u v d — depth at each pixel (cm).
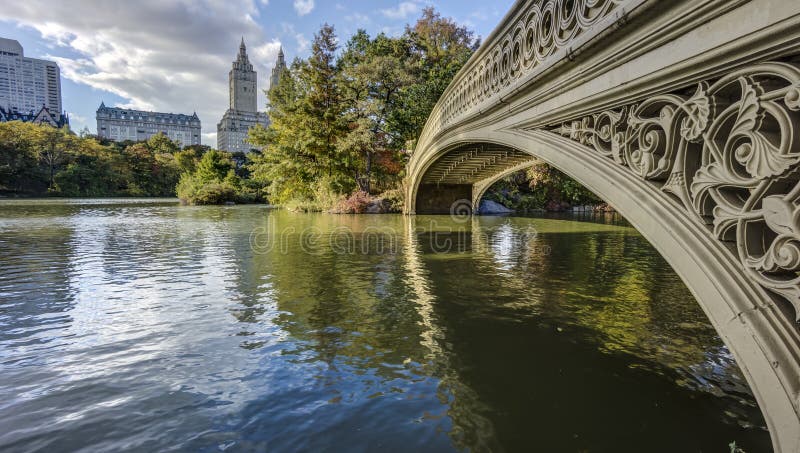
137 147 6116
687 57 201
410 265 794
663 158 225
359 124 2444
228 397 291
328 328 436
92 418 264
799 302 148
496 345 392
